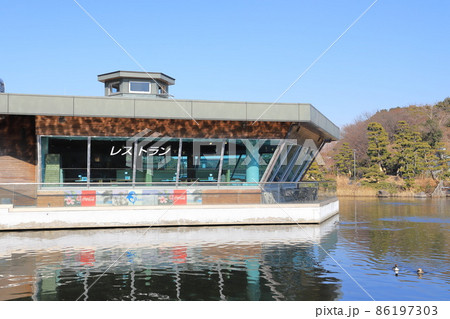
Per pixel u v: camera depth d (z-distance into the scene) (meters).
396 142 67.75
